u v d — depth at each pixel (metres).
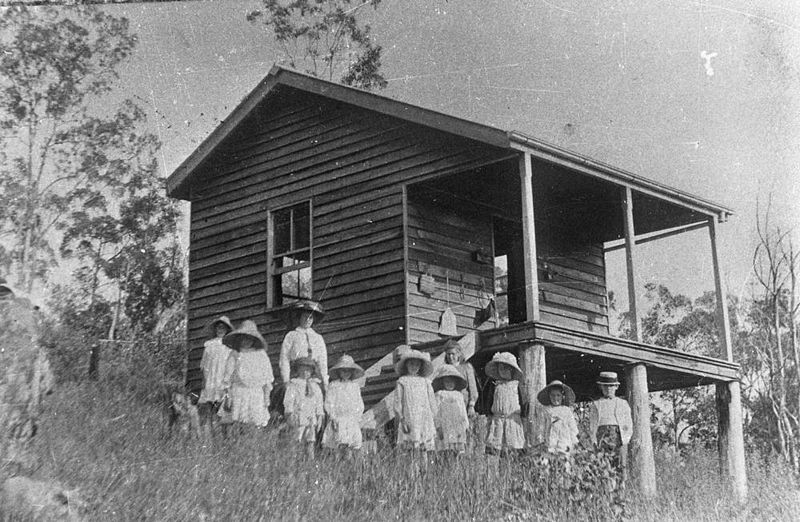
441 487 9.77
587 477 10.85
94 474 7.74
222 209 17.36
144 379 11.23
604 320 19.53
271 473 8.89
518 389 12.32
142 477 7.93
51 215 18.50
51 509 6.93
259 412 10.59
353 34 22.16
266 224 16.59
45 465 7.59
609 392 13.22
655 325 25.67
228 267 16.92
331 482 9.13
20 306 8.25
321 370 11.53
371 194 15.31
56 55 19.44
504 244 18.61
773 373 19.73
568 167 14.12
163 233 19.72
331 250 15.59
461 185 15.69
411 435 11.01
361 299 14.96
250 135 17.31
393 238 14.84
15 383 7.79
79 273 18.23
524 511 9.76
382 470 9.80
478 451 11.08
